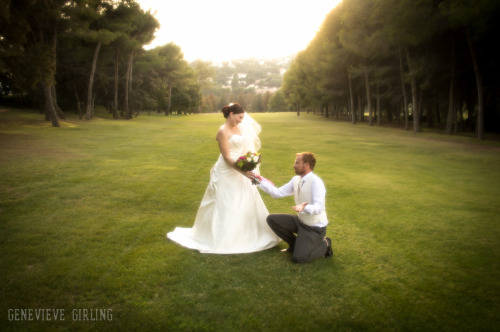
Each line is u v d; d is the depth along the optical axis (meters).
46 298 2.83
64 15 20.34
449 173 8.97
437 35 20.27
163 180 7.46
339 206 5.83
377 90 31.94
